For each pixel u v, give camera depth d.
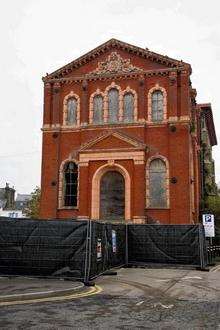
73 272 14.95
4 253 15.66
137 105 33.28
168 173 31.69
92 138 33.41
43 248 15.42
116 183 32.62
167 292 13.48
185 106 32.34
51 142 34.53
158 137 32.44
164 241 21.95
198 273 19.48
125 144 32.28
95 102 34.38
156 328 8.49
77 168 33.72
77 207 32.81
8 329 8.23
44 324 8.68
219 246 32.44
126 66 34.03
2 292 12.03
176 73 32.94
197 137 40.19
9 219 15.88
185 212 30.83
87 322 8.95
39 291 12.21
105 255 17.97
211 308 10.70
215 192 53.12
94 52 34.59
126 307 10.72
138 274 18.69
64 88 35.28
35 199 57.09
